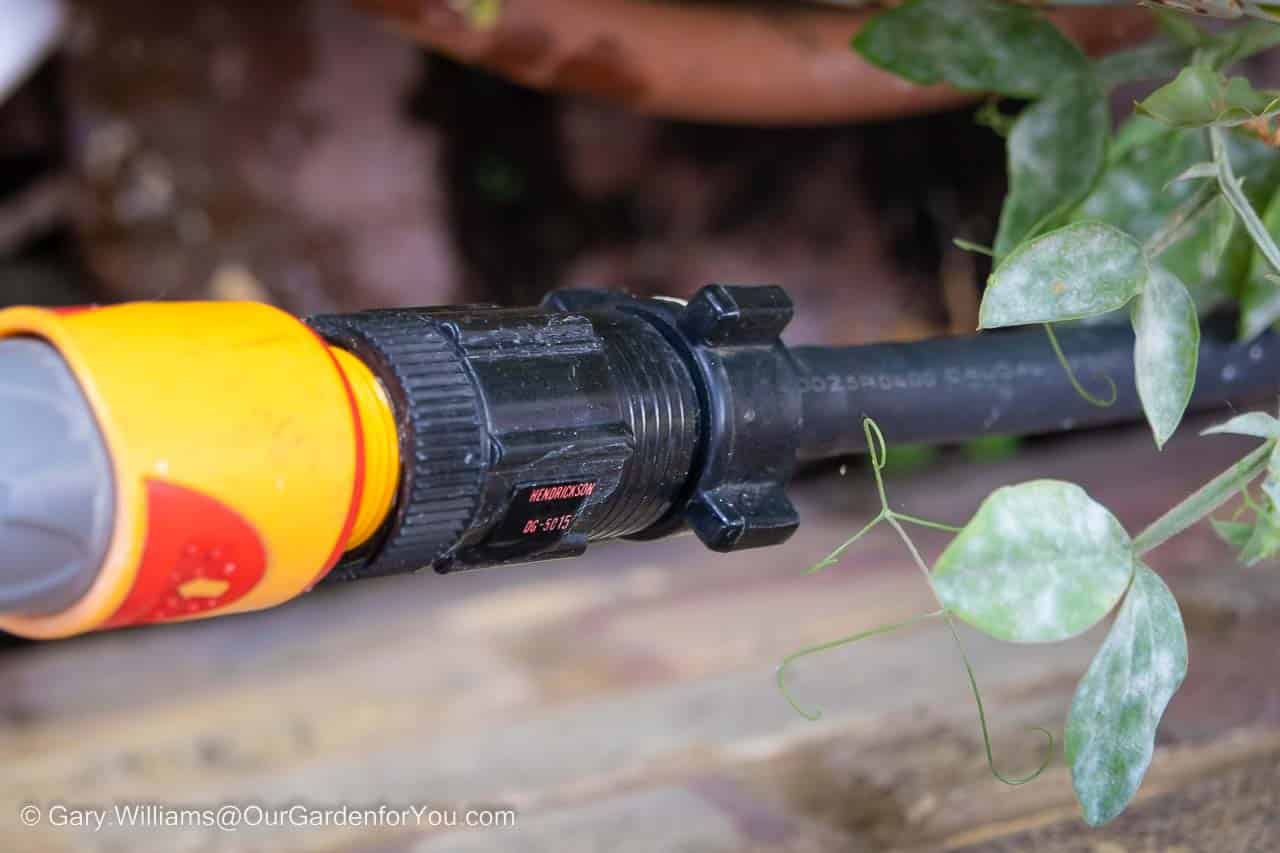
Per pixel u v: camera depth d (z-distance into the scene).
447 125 0.88
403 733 0.62
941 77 0.41
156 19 0.82
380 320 0.35
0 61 0.72
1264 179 0.42
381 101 0.86
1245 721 0.46
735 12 0.55
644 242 0.95
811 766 0.48
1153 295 0.35
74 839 0.51
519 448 0.34
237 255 0.87
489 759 0.53
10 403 0.31
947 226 0.94
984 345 0.41
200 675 0.74
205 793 0.54
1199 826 0.42
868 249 0.96
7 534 0.31
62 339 0.31
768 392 0.37
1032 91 0.41
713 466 0.37
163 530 0.31
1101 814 0.34
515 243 0.93
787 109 0.58
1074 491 0.33
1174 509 0.35
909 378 0.40
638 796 0.48
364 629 0.79
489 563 0.35
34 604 0.31
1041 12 0.43
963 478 0.92
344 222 0.87
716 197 0.95
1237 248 0.42
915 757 0.47
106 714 0.69
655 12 0.54
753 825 0.45
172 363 0.32
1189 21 0.42
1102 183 0.42
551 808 0.48
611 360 0.36
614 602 0.77
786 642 0.65
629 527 0.37
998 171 0.91
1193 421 0.93
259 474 0.32
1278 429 0.34
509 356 0.35
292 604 0.85
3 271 0.94
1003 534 0.33
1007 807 0.44
